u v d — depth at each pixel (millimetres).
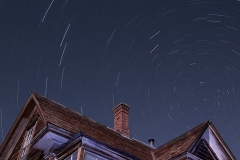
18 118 11297
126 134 14953
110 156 7500
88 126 10453
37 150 9180
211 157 9344
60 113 9711
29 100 10680
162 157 10039
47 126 7898
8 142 11703
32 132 10336
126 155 7809
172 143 10977
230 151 9945
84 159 6918
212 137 9773
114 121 16250
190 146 8781
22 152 10297
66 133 8273
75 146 7246
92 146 7195
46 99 10656
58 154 7711
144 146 13750
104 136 10523
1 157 11750
